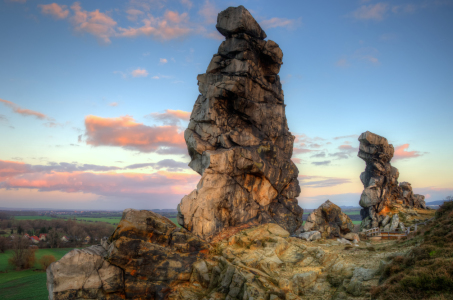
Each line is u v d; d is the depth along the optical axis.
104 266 24.31
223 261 26.38
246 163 34.69
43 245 111.75
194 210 30.83
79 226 135.88
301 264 26.75
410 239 29.75
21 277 72.06
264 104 38.72
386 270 21.16
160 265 25.81
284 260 27.61
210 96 35.34
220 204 32.66
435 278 17.23
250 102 36.31
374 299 18.91
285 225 37.62
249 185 36.16
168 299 24.73
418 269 19.05
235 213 34.06
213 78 37.19
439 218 29.59
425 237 27.12
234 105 36.09
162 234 27.20
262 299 21.30
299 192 41.09
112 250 24.52
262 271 25.25
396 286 18.39
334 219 38.25
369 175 58.12
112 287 24.11
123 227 25.64
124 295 24.53
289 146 41.38
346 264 25.16
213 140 35.38
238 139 35.91
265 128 38.59
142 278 25.09
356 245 32.47
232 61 36.38
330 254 27.28
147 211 28.02
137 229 26.14
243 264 26.00
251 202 35.84
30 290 60.94
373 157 57.31
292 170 40.22
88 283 23.52
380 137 57.91
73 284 23.12
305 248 29.34
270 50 37.91
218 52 38.06
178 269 26.25
